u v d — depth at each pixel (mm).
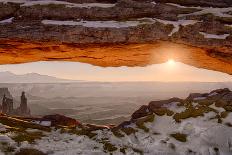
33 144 11141
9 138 11289
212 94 14719
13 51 13656
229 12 12984
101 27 12547
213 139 11453
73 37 12523
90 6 12906
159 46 13148
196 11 13094
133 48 13414
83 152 10844
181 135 11734
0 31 12344
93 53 14102
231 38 12555
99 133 12461
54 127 13398
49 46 13039
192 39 12727
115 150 11102
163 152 11000
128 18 12961
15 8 12648
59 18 12719
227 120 12156
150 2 13117
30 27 12453
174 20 12922
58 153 10617
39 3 12797
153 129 12367
